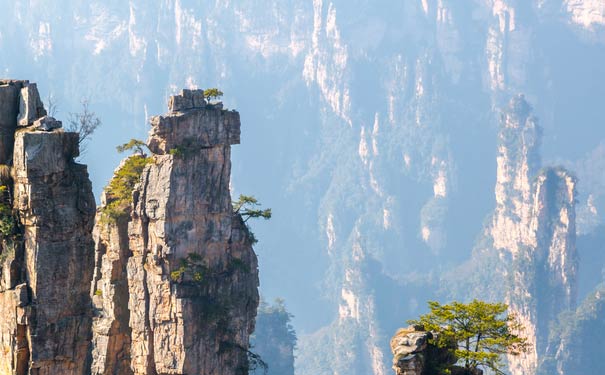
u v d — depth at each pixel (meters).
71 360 115.44
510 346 153.50
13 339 113.81
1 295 114.31
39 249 114.00
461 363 156.38
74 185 115.94
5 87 117.56
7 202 115.12
